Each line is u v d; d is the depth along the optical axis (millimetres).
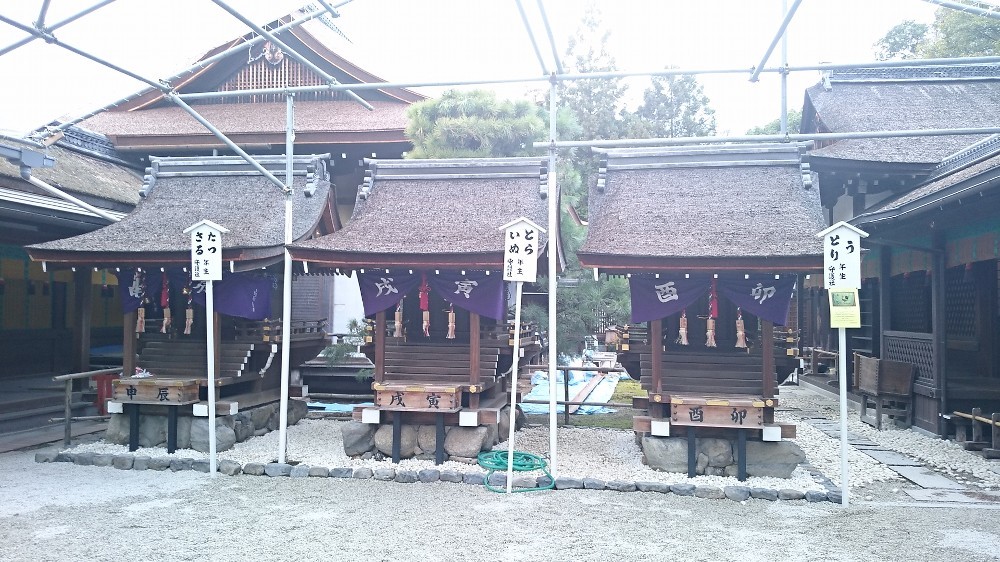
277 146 18828
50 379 15148
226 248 9273
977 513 7414
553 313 8648
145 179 11820
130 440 10000
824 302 18906
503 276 8305
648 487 8211
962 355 14172
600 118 32562
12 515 7168
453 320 9578
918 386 12125
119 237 10258
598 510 7430
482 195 10344
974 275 13242
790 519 7180
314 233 11219
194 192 11672
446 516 7180
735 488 7977
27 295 15461
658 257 8188
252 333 11133
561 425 13070
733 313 9242
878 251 14375
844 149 14695
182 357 10695
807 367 20297
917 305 14000
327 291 20562
